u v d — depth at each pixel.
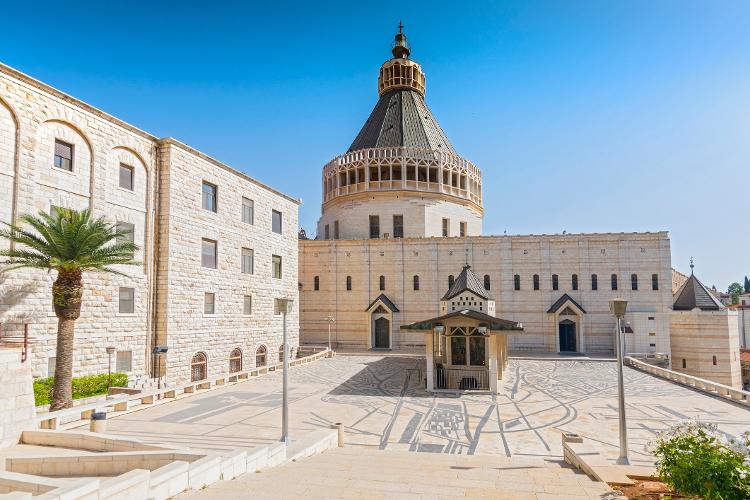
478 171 75.75
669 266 58.03
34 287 27.08
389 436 22.39
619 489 11.78
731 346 52.03
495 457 17.86
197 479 11.59
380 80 82.19
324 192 76.38
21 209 26.67
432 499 10.59
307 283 64.31
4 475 10.45
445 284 61.84
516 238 61.03
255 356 45.03
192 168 37.84
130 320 32.66
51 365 27.75
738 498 8.91
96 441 17.05
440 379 35.09
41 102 27.89
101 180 31.25
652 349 55.75
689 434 10.59
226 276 41.41
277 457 15.55
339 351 60.09
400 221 68.31
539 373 42.25
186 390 32.34
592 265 59.38
